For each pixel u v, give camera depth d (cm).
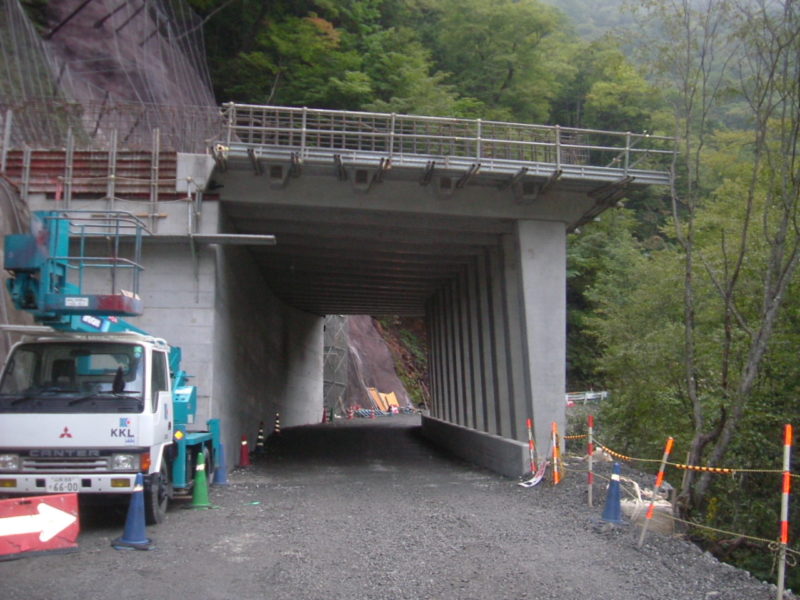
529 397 1833
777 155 1422
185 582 730
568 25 5347
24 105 1800
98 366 962
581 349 4756
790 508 1448
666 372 1941
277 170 1691
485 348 2250
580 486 1474
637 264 2508
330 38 3400
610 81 3841
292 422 3600
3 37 1978
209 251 1664
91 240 1652
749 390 1285
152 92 2548
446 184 1755
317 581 740
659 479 955
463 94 4403
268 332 2823
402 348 6631
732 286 1364
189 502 1262
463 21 4456
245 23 3581
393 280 2825
